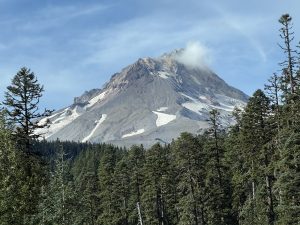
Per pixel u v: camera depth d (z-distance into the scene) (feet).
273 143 156.66
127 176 278.05
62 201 151.94
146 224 256.73
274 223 151.43
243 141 171.32
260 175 168.25
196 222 205.98
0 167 89.10
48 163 139.23
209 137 206.39
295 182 120.98
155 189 239.09
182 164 206.69
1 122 94.32
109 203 275.80
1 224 85.46
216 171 206.49
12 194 87.81
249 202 184.65
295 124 127.34
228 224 214.07
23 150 129.29
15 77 134.82
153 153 244.63
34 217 97.60
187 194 219.61
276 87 152.56
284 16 125.70
